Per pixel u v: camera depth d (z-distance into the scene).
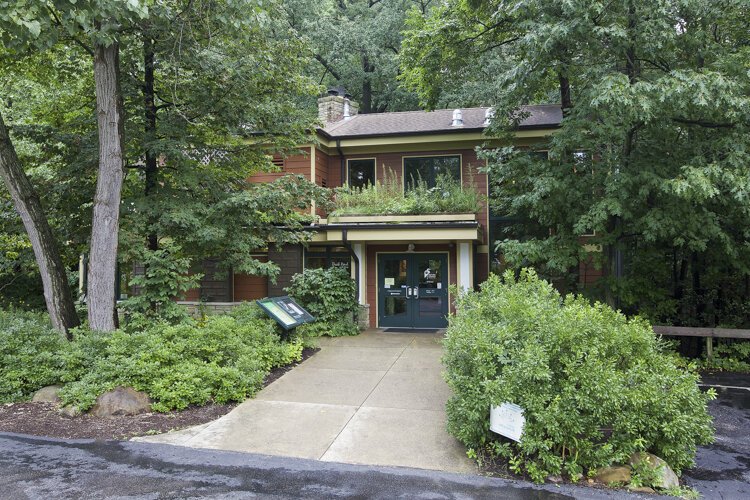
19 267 12.52
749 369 9.20
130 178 10.51
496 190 10.95
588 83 8.58
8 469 4.54
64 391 6.27
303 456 4.84
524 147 13.29
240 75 9.18
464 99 21.23
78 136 9.38
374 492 4.10
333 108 17.89
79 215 9.82
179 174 9.60
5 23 6.11
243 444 5.14
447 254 13.16
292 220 10.95
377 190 13.54
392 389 7.08
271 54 9.67
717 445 5.44
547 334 4.69
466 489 4.16
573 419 4.34
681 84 7.24
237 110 9.74
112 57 7.89
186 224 8.63
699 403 4.54
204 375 6.44
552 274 11.66
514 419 4.49
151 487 4.18
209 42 8.95
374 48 26.81
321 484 4.24
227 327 7.67
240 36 9.20
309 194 10.59
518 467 4.47
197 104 9.73
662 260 10.36
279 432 5.46
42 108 10.87
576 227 8.34
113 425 5.66
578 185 8.81
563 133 8.72
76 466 4.61
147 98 9.77
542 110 14.96
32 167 10.79
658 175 8.37
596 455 4.37
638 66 8.70
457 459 4.77
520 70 8.52
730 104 7.16
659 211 8.18
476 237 11.96
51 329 7.67
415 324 13.20
